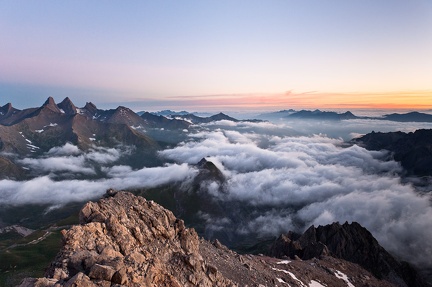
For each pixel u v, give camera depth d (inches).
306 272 4008.4
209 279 2031.3
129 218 2251.5
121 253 1861.5
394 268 6510.8
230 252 3627.0
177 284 1581.0
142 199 2635.3
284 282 3324.3
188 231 2610.7
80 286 1246.9
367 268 6451.8
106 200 2418.8
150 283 1477.6
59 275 1430.9
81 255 1606.8
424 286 6259.8
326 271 4542.3
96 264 1396.4
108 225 2003.0
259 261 3951.8
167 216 2576.3
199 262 2037.4
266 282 3011.8
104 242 1833.2
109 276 1360.7
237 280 2785.4
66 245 1710.1
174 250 2174.0
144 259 1680.6
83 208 2188.7
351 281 4402.1
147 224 2295.8
